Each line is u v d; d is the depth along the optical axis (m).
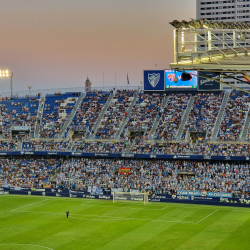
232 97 105.44
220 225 64.75
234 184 83.25
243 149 88.69
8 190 95.50
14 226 66.88
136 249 54.28
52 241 58.44
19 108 120.00
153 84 112.81
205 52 29.41
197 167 90.81
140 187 88.00
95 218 71.06
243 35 33.09
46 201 86.56
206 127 98.44
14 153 102.94
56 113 115.69
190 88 109.75
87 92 120.50
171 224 66.06
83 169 97.75
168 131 100.25
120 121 107.81
